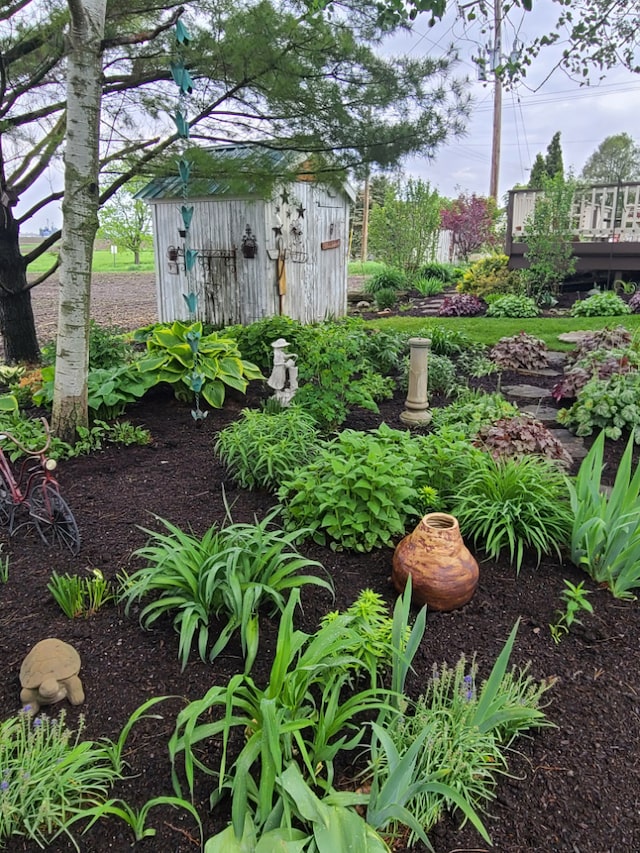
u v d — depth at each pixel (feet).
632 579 8.69
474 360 23.75
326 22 16.60
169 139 18.60
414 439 12.62
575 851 5.28
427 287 49.52
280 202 30.22
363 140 19.02
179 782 5.79
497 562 9.76
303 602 8.59
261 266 30.25
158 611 7.82
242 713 6.55
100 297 60.13
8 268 23.41
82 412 14.76
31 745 5.73
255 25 16.07
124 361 20.83
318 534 10.08
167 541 8.31
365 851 4.68
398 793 5.17
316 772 5.64
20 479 12.13
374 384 19.58
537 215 38.60
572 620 8.17
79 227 13.58
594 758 6.20
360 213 113.19
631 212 40.22
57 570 9.35
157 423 16.62
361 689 7.01
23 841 5.25
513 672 6.96
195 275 32.32
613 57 20.01
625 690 7.11
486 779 6.00
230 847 4.80
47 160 22.38
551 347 26.81
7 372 21.35
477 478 10.64
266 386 20.20
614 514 9.05
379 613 8.19
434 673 6.67
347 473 9.96
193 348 16.56
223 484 12.60
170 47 16.94
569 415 17.03
